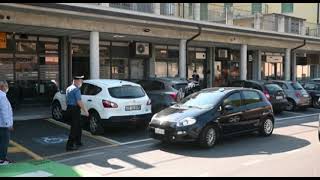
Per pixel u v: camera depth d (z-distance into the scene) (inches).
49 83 799.1
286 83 834.8
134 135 521.3
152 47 972.6
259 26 1156.5
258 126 504.7
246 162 371.9
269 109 520.1
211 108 452.4
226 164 364.2
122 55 919.7
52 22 650.8
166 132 434.9
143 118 526.6
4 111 363.9
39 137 500.4
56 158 398.3
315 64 1494.8
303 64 1450.5
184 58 860.6
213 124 444.8
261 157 392.8
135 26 759.7
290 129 577.9
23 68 762.2
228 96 473.1
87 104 526.3
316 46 1262.3
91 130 523.8
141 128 572.7
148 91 641.0
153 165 366.0
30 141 478.9
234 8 1326.3
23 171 348.8
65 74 816.3
